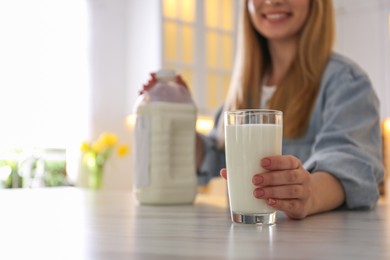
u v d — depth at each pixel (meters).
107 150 3.10
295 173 0.67
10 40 3.14
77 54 3.42
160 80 1.07
